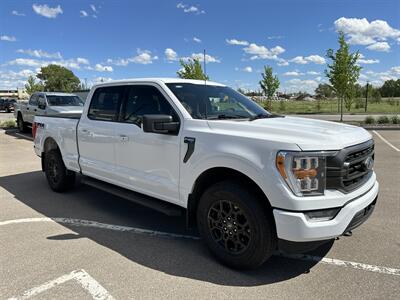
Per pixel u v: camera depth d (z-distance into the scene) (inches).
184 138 149.4
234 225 135.7
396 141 516.1
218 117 160.9
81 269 137.9
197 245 161.6
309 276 133.3
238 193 130.6
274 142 122.6
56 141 238.4
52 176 249.3
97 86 207.0
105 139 192.9
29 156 396.5
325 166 120.1
